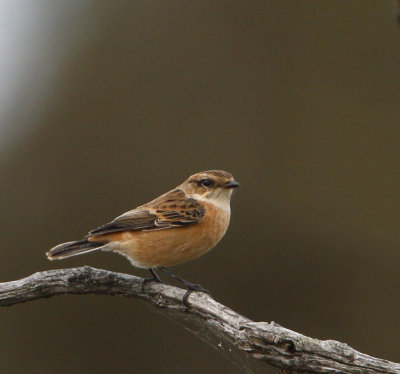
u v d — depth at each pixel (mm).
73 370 13625
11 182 16109
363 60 16844
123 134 16578
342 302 14227
